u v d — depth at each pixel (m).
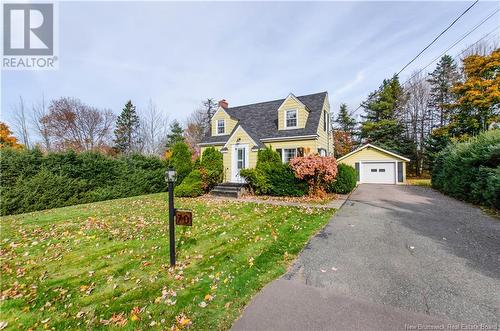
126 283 3.29
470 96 16.62
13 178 9.15
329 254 4.02
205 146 17.11
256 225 6.08
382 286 2.93
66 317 2.58
